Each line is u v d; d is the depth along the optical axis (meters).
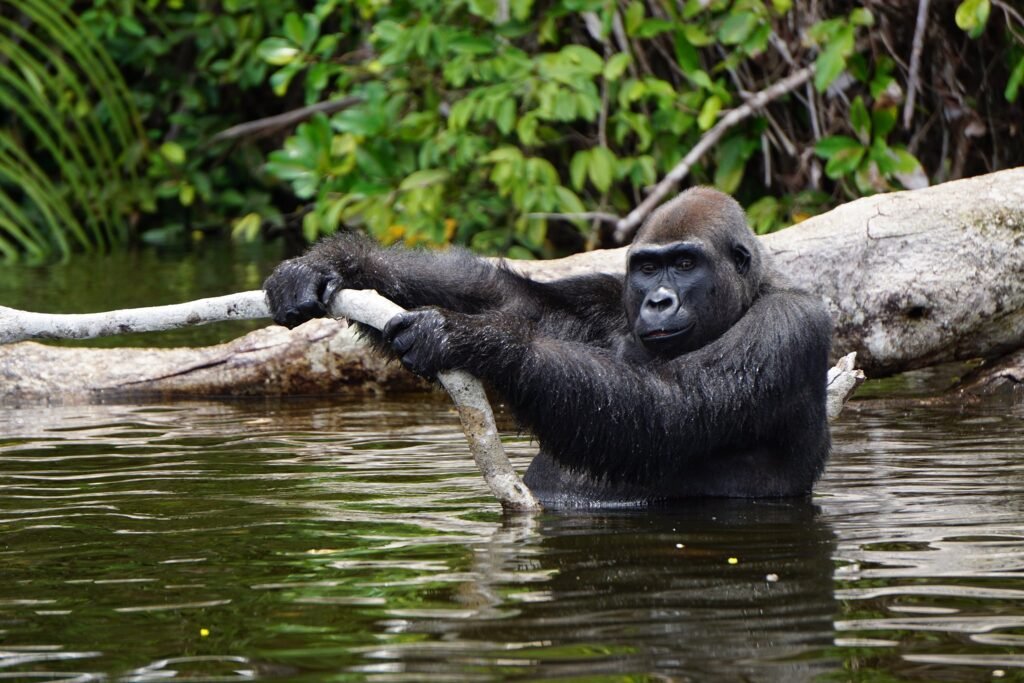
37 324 15.70
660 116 36.09
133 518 15.29
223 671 9.97
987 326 24.44
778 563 12.92
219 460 19.17
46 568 13.05
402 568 12.87
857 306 24.27
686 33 34.28
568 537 14.23
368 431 21.78
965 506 15.38
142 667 10.10
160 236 52.94
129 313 15.99
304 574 12.67
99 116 54.56
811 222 24.88
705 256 16.56
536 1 38.12
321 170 36.62
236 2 48.84
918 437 20.16
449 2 36.47
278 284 16.58
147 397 26.25
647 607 11.42
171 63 55.88
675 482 16.84
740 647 10.35
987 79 35.56
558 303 18.42
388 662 10.09
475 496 16.52
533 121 34.47
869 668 9.86
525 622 11.02
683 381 15.88
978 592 11.77
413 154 38.91
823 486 16.97
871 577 12.33
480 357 15.20
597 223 36.75
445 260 18.67
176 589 12.20
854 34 34.22
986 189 24.64
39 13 50.25
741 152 35.50
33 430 22.14
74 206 53.97
